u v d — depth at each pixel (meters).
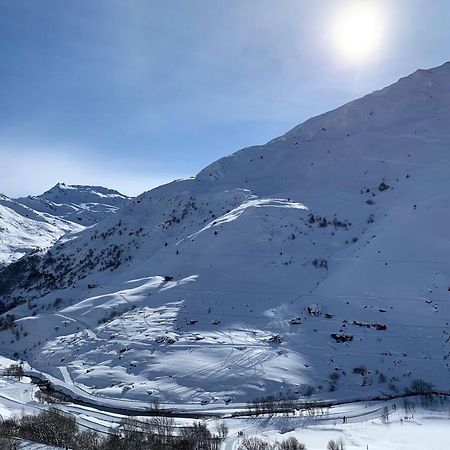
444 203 183.12
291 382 113.56
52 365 144.25
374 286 152.75
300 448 77.06
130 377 124.31
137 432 86.69
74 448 73.81
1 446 68.88
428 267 154.38
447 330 130.62
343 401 106.12
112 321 162.12
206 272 184.25
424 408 100.38
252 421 96.56
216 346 131.62
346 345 129.38
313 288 164.25
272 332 138.25
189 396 112.25
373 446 80.25
